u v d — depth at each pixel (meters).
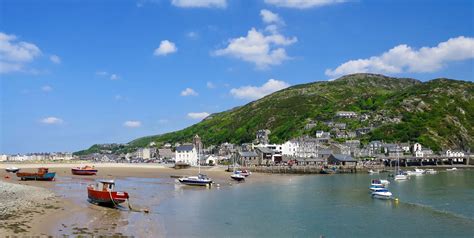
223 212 65.94
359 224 57.28
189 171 169.62
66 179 121.19
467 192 97.19
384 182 119.50
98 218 55.91
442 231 53.12
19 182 104.25
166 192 93.88
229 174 158.62
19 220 50.75
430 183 125.00
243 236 49.16
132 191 93.12
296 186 114.62
